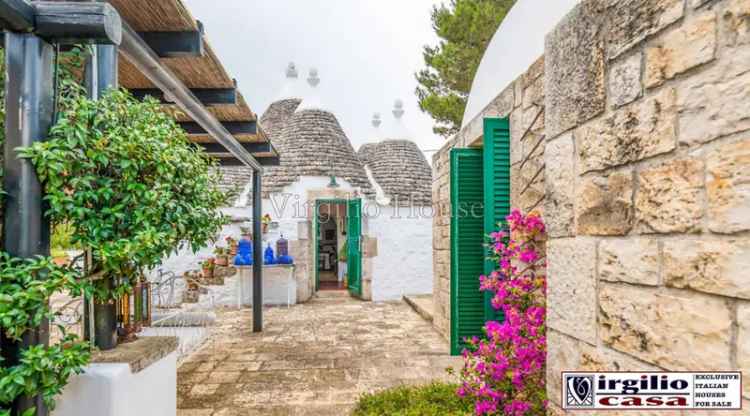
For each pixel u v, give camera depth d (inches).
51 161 59.4
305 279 345.7
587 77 61.6
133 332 96.7
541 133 119.9
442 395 128.8
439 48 435.2
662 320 47.1
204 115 145.0
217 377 160.7
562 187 68.7
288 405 134.5
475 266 158.9
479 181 160.9
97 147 68.4
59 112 68.4
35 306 56.7
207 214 98.8
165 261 319.3
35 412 61.9
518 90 135.9
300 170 355.9
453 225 160.1
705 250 41.8
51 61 62.9
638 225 51.1
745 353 37.9
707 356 41.6
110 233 70.6
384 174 387.9
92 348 69.6
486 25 383.2
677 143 45.3
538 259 117.2
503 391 104.0
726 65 40.0
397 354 190.1
